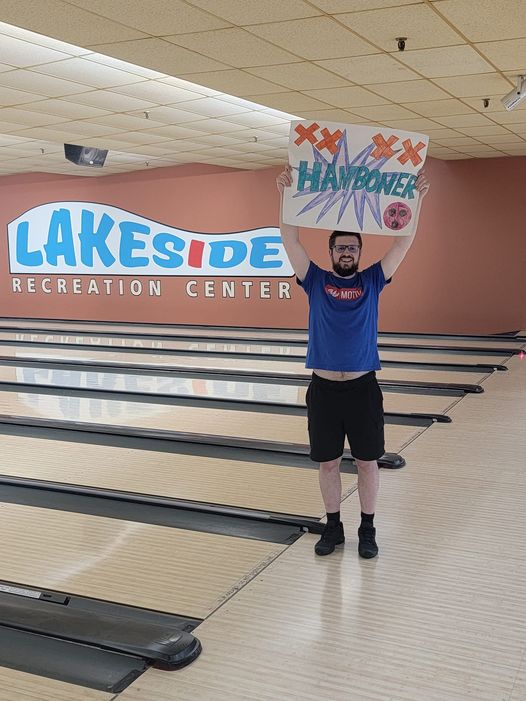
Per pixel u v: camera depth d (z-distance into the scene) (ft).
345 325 10.18
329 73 17.51
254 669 8.03
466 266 34.65
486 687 7.61
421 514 12.50
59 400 22.29
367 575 10.25
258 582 10.14
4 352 31.63
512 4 12.42
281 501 13.39
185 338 35.60
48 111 23.54
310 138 10.27
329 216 10.42
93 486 14.44
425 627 8.82
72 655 8.39
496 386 22.89
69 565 10.95
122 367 27.55
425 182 10.43
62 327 41.19
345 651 8.34
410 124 24.73
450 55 15.88
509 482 14.02
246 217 39.22
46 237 44.75
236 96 20.30
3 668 8.22
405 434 17.56
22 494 14.26
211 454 16.63
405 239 10.50
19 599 9.71
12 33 15.30
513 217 33.40
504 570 10.34
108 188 42.47
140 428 18.60
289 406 20.86
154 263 41.93
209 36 14.29
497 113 22.65
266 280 39.27
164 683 7.82
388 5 12.46
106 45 14.99
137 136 29.07
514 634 8.63
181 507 13.23
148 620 9.21
